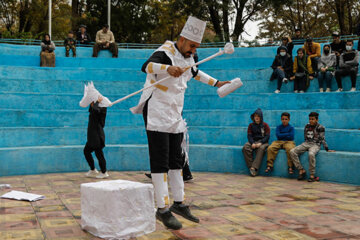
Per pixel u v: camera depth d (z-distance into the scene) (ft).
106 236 9.67
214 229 10.66
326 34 77.46
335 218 11.95
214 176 21.11
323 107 24.95
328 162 19.33
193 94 30.04
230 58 35.70
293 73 28.63
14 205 13.41
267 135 21.58
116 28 77.77
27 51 35.47
